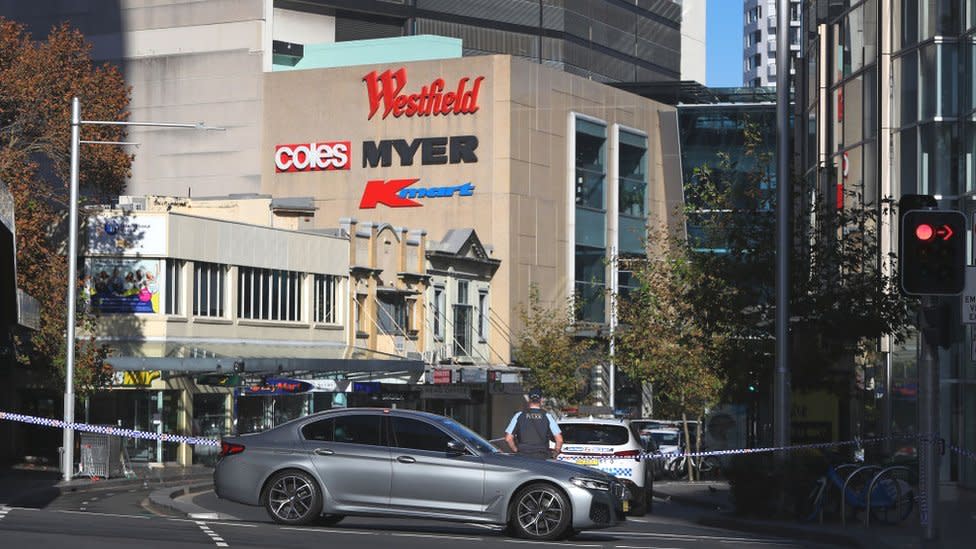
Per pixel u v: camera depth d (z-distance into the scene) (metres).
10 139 49.06
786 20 27.81
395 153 77.94
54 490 34.47
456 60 77.06
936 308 18.50
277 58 84.50
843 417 38.00
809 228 34.22
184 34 81.62
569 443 28.80
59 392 53.03
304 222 69.44
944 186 35.91
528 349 70.44
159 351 52.66
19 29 49.38
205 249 55.34
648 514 29.78
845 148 43.03
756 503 26.34
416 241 68.25
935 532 19.11
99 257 53.44
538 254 78.12
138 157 81.75
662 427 56.66
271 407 57.66
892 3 38.47
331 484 20.42
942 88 35.91
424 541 18.83
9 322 31.61
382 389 61.03
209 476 46.44
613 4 112.06
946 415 34.78
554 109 79.62
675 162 87.88
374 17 94.56
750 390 35.12
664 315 55.84
